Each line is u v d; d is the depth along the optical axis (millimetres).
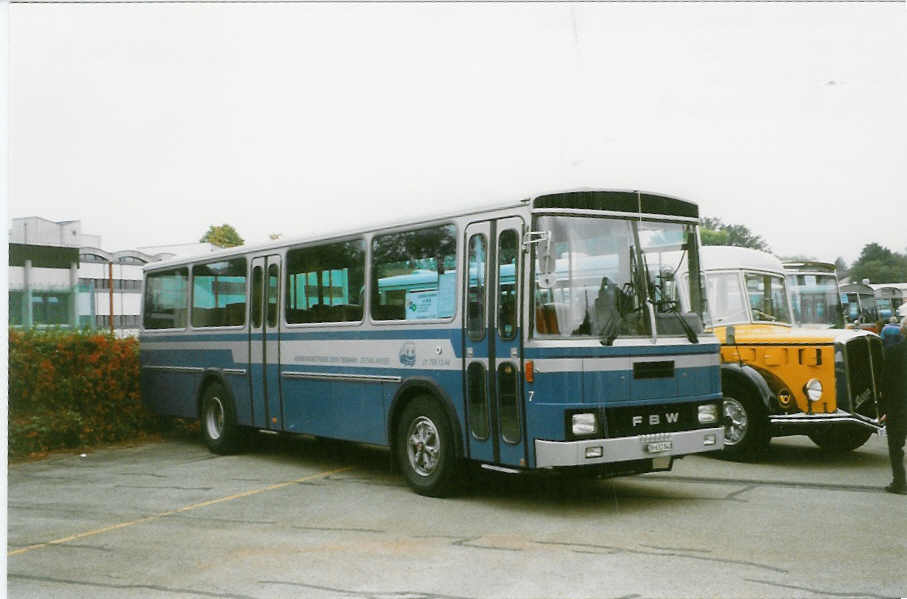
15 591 5605
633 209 7898
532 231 7402
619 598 5164
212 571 5953
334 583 5598
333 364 9703
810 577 5523
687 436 7656
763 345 10094
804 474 9320
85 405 12828
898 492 8188
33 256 15406
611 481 9023
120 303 16906
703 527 6914
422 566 5922
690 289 8172
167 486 9305
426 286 8508
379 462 10758
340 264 9742
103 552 6539
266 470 10250
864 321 24859
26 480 9773
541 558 6059
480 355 7797
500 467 7605
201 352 12086
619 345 7395
